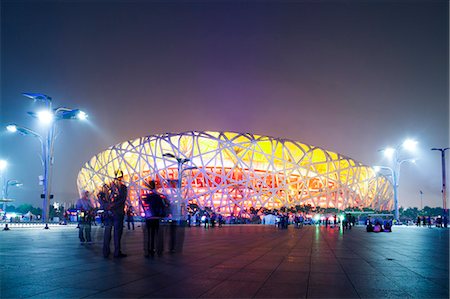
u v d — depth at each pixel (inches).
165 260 432.8
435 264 432.5
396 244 784.9
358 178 4719.5
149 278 310.0
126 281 295.7
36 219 3031.5
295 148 4527.6
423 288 285.6
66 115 1633.9
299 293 261.3
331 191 4544.8
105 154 4581.7
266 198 4340.6
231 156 4318.4
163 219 505.0
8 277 309.4
